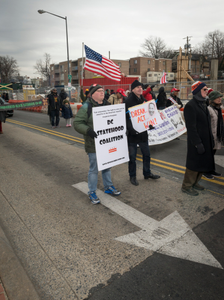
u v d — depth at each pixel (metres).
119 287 2.11
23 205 3.69
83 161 5.89
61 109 11.08
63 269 2.33
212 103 4.56
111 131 3.54
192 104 3.45
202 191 4.00
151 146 7.37
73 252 2.57
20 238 2.85
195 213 3.31
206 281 2.16
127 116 3.98
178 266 2.34
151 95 8.20
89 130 3.26
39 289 2.10
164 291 2.07
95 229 3.00
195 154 3.61
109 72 8.84
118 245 2.67
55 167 5.49
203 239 2.75
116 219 3.23
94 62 8.55
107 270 2.31
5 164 5.79
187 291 2.06
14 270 2.26
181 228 2.97
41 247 2.67
